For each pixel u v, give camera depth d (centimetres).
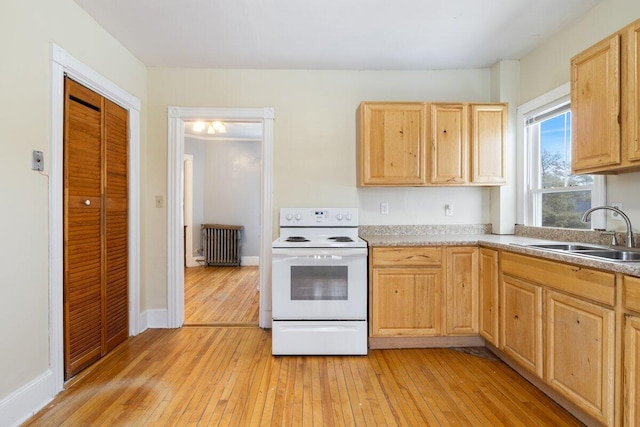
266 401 197
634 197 208
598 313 158
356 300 262
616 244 210
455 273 267
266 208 320
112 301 267
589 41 234
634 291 141
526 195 305
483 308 262
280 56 297
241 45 278
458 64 316
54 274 201
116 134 272
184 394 204
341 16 237
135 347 272
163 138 317
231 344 280
